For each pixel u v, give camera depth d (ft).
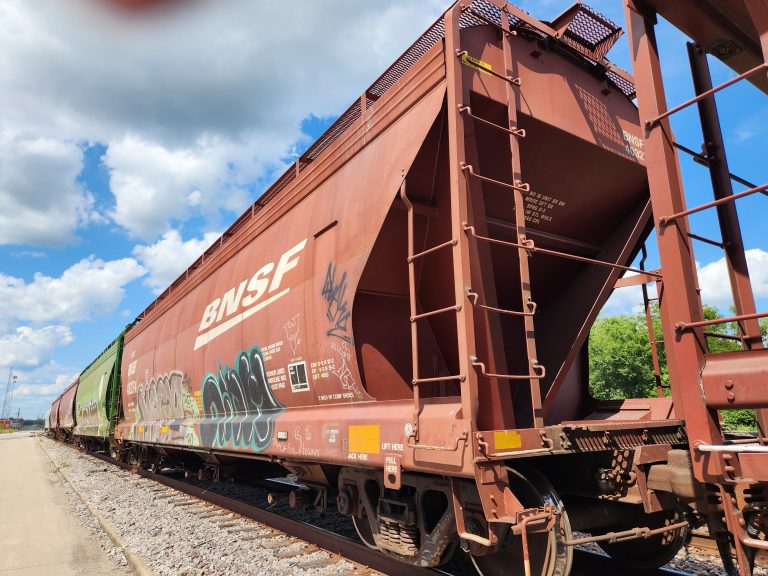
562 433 12.17
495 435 11.12
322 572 16.21
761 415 12.32
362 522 16.67
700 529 18.93
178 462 40.37
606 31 16.42
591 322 17.16
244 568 17.02
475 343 11.90
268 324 20.38
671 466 11.64
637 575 15.39
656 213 10.98
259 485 34.58
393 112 15.25
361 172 16.05
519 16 14.57
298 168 21.75
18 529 26.27
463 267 11.74
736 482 9.23
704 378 9.81
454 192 12.14
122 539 22.04
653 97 11.24
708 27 11.89
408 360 15.46
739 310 12.50
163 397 35.50
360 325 14.89
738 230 12.81
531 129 14.60
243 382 22.59
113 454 59.00
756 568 15.08
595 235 18.31
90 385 72.13
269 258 21.49
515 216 14.24
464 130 12.81
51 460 70.95
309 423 16.99
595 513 14.21
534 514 11.03
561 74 15.81
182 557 18.65
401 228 14.62
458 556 17.03
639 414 17.81
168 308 38.81
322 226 17.51
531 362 12.46
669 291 10.60
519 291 16.63
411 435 12.57
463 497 12.05
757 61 12.95
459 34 13.42
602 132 16.37
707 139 13.32
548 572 11.55
